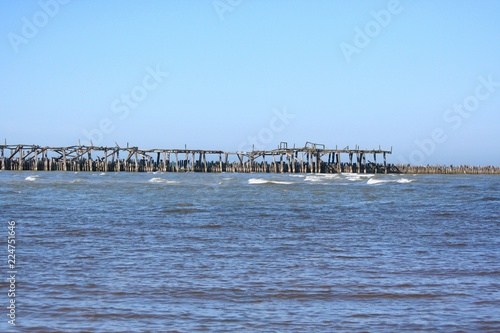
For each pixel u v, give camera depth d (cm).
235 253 1448
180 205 2903
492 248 1550
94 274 1180
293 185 5191
